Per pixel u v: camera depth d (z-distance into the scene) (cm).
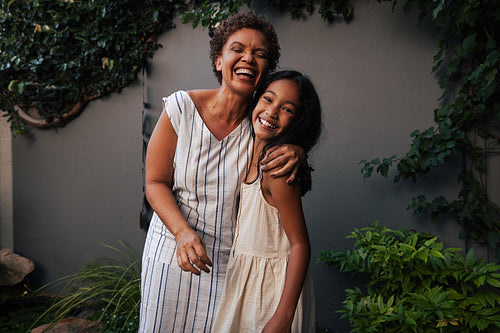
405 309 236
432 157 275
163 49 352
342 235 306
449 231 288
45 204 391
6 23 376
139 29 350
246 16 133
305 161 122
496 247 271
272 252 123
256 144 141
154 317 149
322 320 310
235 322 124
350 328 304
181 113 143
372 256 245
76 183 382
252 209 126
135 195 366
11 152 401
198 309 149
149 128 358
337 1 301
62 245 386
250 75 131
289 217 118
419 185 292
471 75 259
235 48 130
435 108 288
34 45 373
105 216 375
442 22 266
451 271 232
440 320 215
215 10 306
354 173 304
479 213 273
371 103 300
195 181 145
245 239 126
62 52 368
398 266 238
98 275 339
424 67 289
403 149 295
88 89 371
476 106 274
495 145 274
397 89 295
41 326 310
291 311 115
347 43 304
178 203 153
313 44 310
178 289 148
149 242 158
